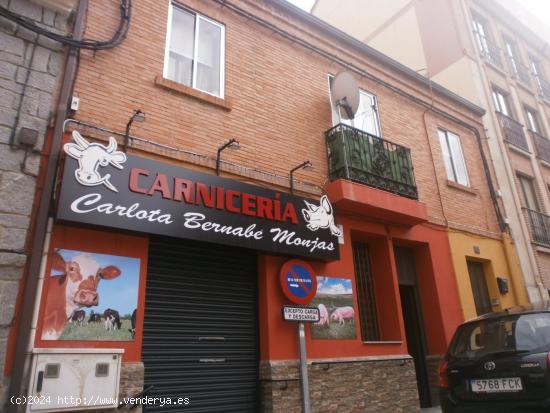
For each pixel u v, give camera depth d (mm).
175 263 6109
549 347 4637
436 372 8742
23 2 5438
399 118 10375
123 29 6285
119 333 5047
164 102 6395
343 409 6633
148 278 5801
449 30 14156
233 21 7859
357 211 8070
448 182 10633
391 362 7547
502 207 11898
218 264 6527
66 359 4457
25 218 4727
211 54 7434
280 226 6652
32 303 4520
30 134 4945
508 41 16594
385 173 8555
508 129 13562
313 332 6844
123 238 5422
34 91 5191
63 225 5004
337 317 7203
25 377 4301
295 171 7605
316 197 7746
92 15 6102
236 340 6344
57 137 5180
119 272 5266
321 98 8695
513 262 11195
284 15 8680
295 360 6453
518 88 15367
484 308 10430
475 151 12148
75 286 4906
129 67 6215
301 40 8734
